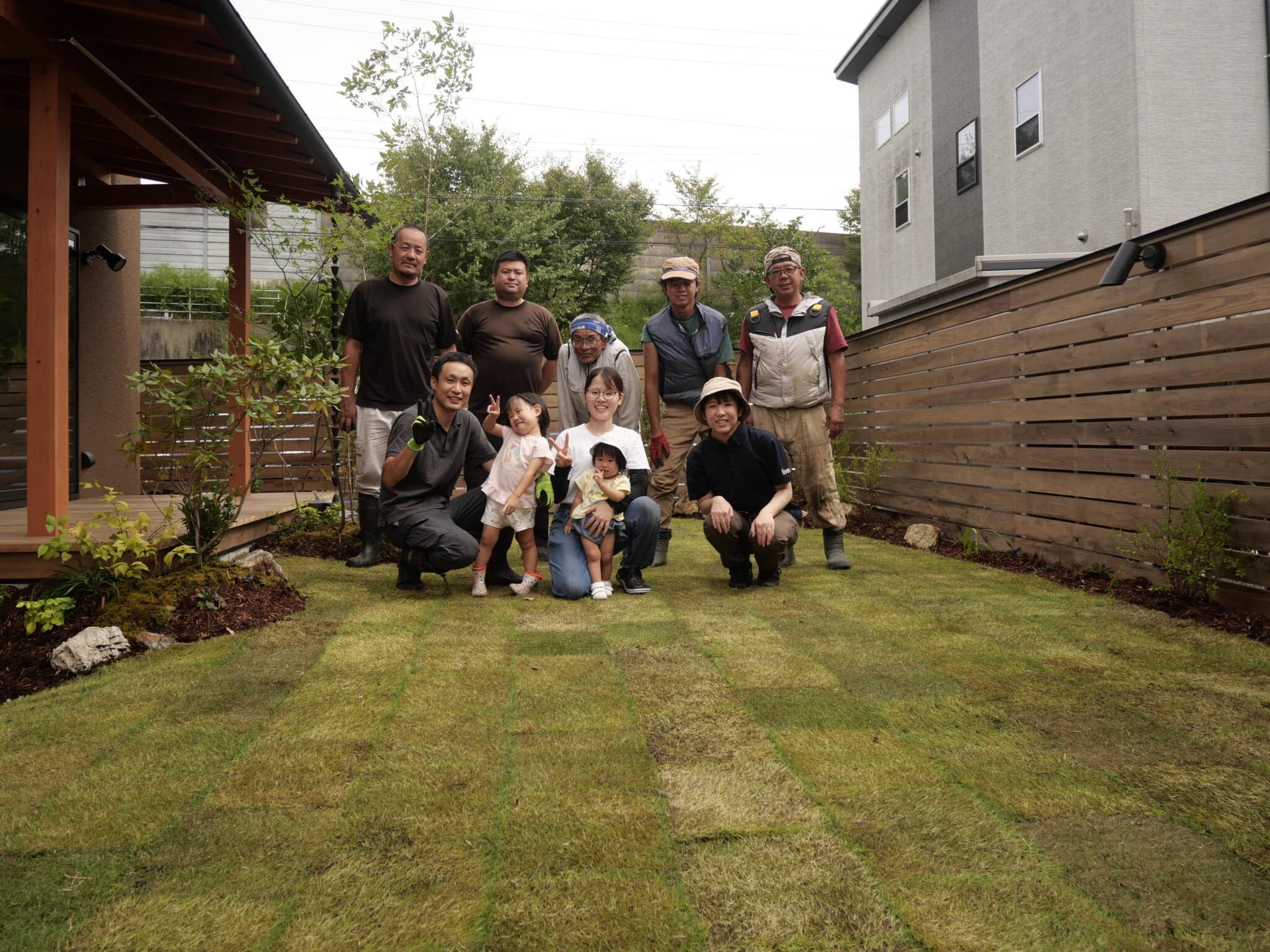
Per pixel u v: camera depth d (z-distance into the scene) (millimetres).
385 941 1430
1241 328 3410
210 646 3174
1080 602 3912
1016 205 11797
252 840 1762
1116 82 9547
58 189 3801
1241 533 3490
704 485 4410
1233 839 1772
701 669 2932
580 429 4375
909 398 6484
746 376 5227
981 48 12680
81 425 6695
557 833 1786
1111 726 2395
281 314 5559
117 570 3455
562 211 25672
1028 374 4930
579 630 3449
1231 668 2904
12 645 3223
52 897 1560
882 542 6051
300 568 4750
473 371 4078
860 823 1837
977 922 1488
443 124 6379
